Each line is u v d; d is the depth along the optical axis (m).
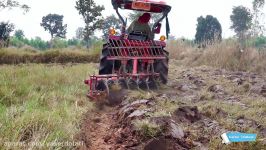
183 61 15.66
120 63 8.85
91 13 22.50
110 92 7.16
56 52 16.75
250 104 6.84
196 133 4.69
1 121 4.16
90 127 5.21
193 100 7.29
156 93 7.48
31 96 6.03
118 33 9.44
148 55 8.62
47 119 4.41
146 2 9.00
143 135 4.41
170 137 4.29
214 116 5.68
